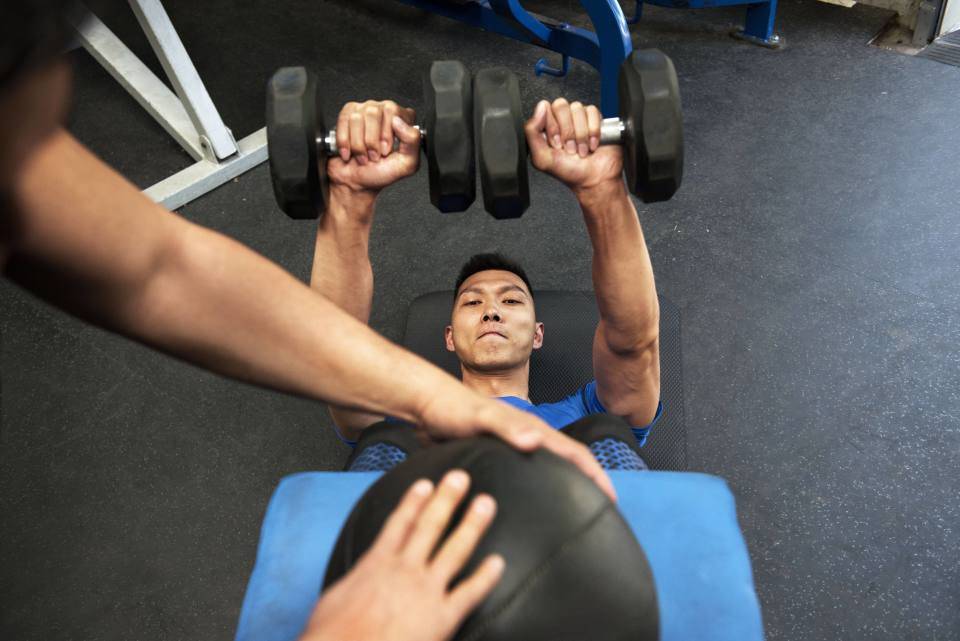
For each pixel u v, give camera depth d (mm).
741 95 3168
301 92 1267
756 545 1990
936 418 2184
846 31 3387
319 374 720
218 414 2352
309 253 2797
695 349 2396
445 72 1262
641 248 1429
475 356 1934
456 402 770
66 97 306
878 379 2279
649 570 773
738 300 2508
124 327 614
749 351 2379
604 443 1467
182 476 2227
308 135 1259
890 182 2787
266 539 1172
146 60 3625
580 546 714
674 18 3555
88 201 536
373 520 742
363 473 1257
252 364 687
